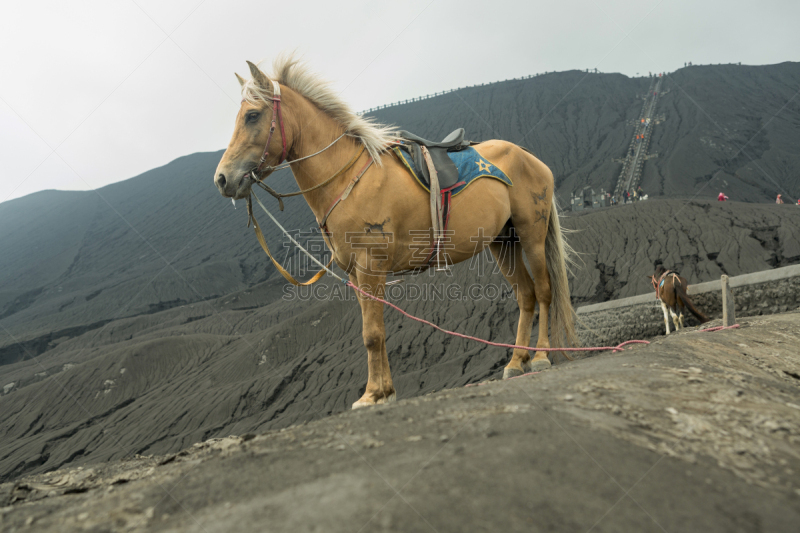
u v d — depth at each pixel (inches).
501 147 211.2
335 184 169.9
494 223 196.1
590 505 62.4
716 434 91.7
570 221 2600.9
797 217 2153.1
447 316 2193.7
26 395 2888.8
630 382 125.0
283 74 177.3
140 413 2401.6
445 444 86.4
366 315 168.4
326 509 64.7
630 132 7352.4
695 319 495.2
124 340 4074.8
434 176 176.1
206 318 3981.3
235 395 2229.3
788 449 87.0
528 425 91.0
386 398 164.9
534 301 232.1
